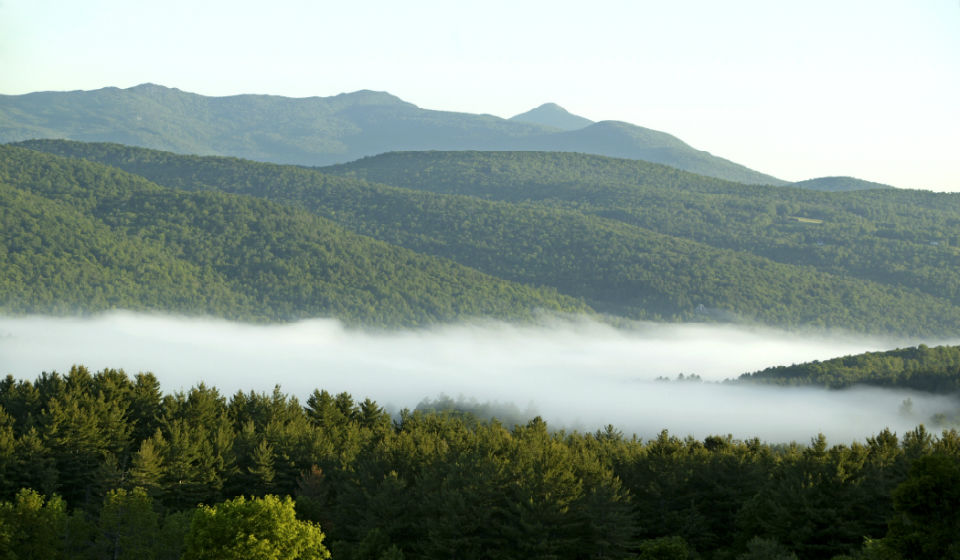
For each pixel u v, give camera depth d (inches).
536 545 3280.0
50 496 4249.5
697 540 3651.6
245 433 4827.8
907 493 2021.4
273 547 2768.2
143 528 3336.6
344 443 4901.6
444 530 3334.2
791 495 3253.0
